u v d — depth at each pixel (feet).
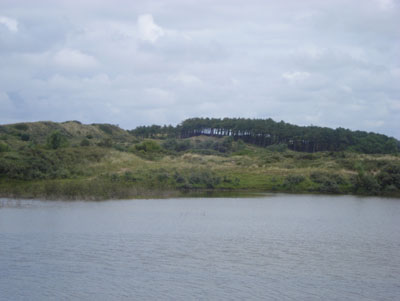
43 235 164.55
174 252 142.72
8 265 124.77
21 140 589.32
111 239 160.35
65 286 108.37
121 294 103.55
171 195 328.90
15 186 307.78
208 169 427.33
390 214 246.68
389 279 117.91
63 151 416.05
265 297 102.99
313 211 254.88
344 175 414.21
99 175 363.15
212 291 106.42
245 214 234.99
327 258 139.03
